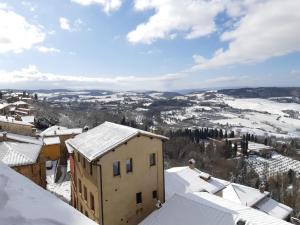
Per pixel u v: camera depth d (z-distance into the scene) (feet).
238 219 69.92
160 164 88.53
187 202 79.25
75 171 98.43
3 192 15.84
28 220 13.55
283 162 458.50
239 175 321.73
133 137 81.10
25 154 102.63
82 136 97.30
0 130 159.63
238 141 531.50
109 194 76.89
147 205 85.40
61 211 15.99
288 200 223.71
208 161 346.13
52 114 384.06
